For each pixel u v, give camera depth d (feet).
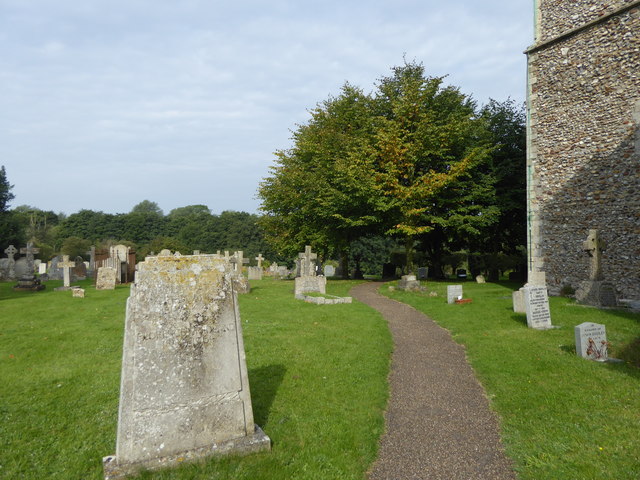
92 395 20.57
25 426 17.34
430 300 53.98
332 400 20.33
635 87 47.78
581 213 52.90
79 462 14.69
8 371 24.00
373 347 29.68
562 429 17.16
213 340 15.20
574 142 53.83
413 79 76.69
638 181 47.24
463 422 18.66
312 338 31.58
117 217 252.01
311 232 90.99
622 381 21.83
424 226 76.95
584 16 52.95
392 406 20.56
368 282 86.69
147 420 13.70
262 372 23.70
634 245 47.39
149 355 14.02
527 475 14.33
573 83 54.08
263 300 51.62
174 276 14.93
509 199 80.59
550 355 26.76
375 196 73.26
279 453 15.12
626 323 34.60
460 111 81.05
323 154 84.94
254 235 225.15
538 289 35.29
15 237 140.56
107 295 56.03
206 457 14.16
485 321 38.58
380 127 77.05
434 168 80.02
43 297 54.08
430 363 27.48
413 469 14.94
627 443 15.76
